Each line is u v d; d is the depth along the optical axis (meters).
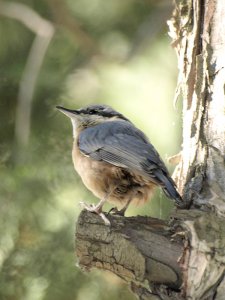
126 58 13.84
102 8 14.89
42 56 14.09
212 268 8.24
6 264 12.77
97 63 14.33
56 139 13.41
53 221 12.96
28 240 12.96
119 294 12.63
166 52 13.51
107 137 10.17
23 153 13.30
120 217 8.70
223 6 9.58
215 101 9.35
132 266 8.49
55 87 13.63
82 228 8.62
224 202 8.77
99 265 8.70
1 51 14.63
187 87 9.76
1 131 13.88
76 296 12.63
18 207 13.01
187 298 8.34
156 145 11.97
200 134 9.36
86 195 12.92
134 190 10.01
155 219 8.71
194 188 9.04
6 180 13.17
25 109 13.34
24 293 12.67
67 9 14.80
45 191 13.05
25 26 14.80
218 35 9.52
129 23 14.92
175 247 8.41
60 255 12.77
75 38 14.63
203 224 8.38
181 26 10.08
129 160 9.83
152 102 12.30
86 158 10.23
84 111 11.31
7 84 14.05
